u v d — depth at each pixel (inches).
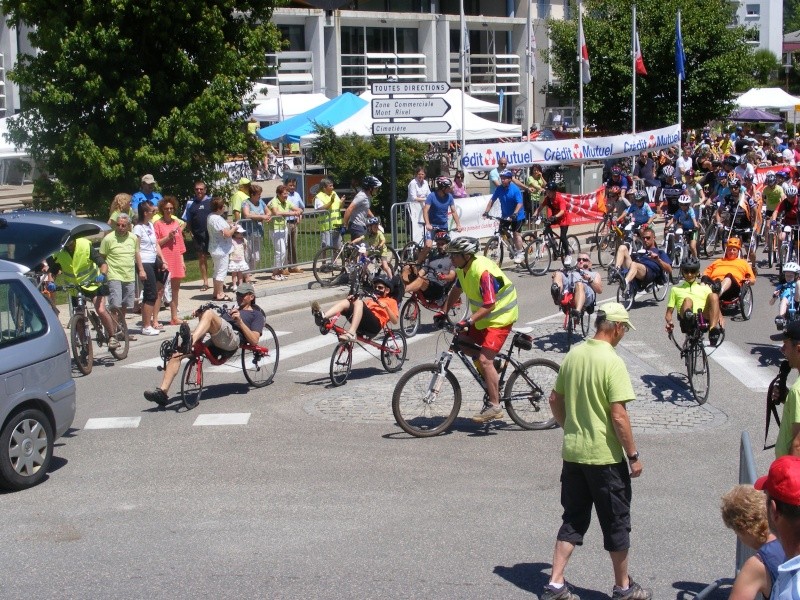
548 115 1887.3
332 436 386.6
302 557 265.3
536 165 1040.8
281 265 751.1
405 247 782.5
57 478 339.3
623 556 235.9
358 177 994.7
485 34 1934.1
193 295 696.4
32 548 273.6
